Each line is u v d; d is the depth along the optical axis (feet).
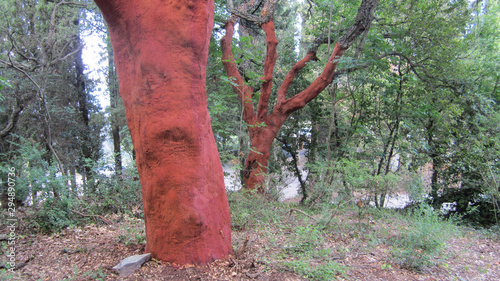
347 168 25.45
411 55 34.17
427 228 14.75
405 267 13.79
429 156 34.55
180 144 11.68
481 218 27.81
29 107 33.83
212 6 13.01
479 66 33.68
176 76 11.54
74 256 13.08
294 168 43.65
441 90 34.06
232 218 18.94
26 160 19.21
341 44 29.81
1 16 31.94
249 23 39.42
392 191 24.81
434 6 32.42
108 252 13.55
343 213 22.26
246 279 11.15
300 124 43.21
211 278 11.04
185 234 11.85
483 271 14.23
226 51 32.37
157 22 11.38
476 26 36.81
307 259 13.12
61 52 37.06
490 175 26.09
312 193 28.50
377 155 35.96
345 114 42.52
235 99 36.32
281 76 42.09
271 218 20.24
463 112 33.14
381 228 19.07
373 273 12.79
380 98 37.22
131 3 11.54
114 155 23.22
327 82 31.89
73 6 40.73
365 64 30.30
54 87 39.22
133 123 12.21
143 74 11.52
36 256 13.03
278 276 11.51
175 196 11.72
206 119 12.78
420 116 33.45
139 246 14.32
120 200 20.98
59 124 39.65
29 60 34.09
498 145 25.53
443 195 31.35
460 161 29.96
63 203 17.62
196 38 11.76
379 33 35.04
